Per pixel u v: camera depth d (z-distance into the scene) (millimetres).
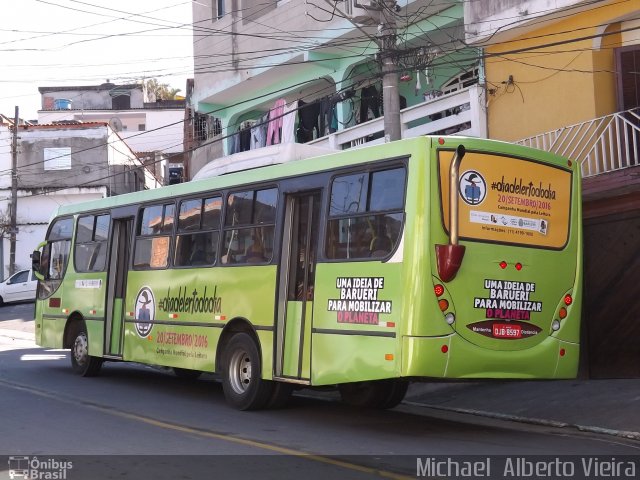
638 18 13906
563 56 14688
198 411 10336
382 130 18203
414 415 10477
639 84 13961
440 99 16922
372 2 13945
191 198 11648
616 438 8867
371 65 20547
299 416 10062
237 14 23062
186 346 11281
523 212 8680
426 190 7996
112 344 13234
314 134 22188
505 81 15711
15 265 37562
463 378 8086
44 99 59188
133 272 12734
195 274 11258
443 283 7965
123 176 41000
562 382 12031
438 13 17844
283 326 9680
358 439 8453
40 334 15477
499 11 15328
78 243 14539
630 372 11828
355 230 8695
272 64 21688
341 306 8664
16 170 36094
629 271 11891
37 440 8266
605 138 13797
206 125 29219
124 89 58625
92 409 10414
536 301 8664
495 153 8531
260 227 10195
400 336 7887
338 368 8594
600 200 12219
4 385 12977
